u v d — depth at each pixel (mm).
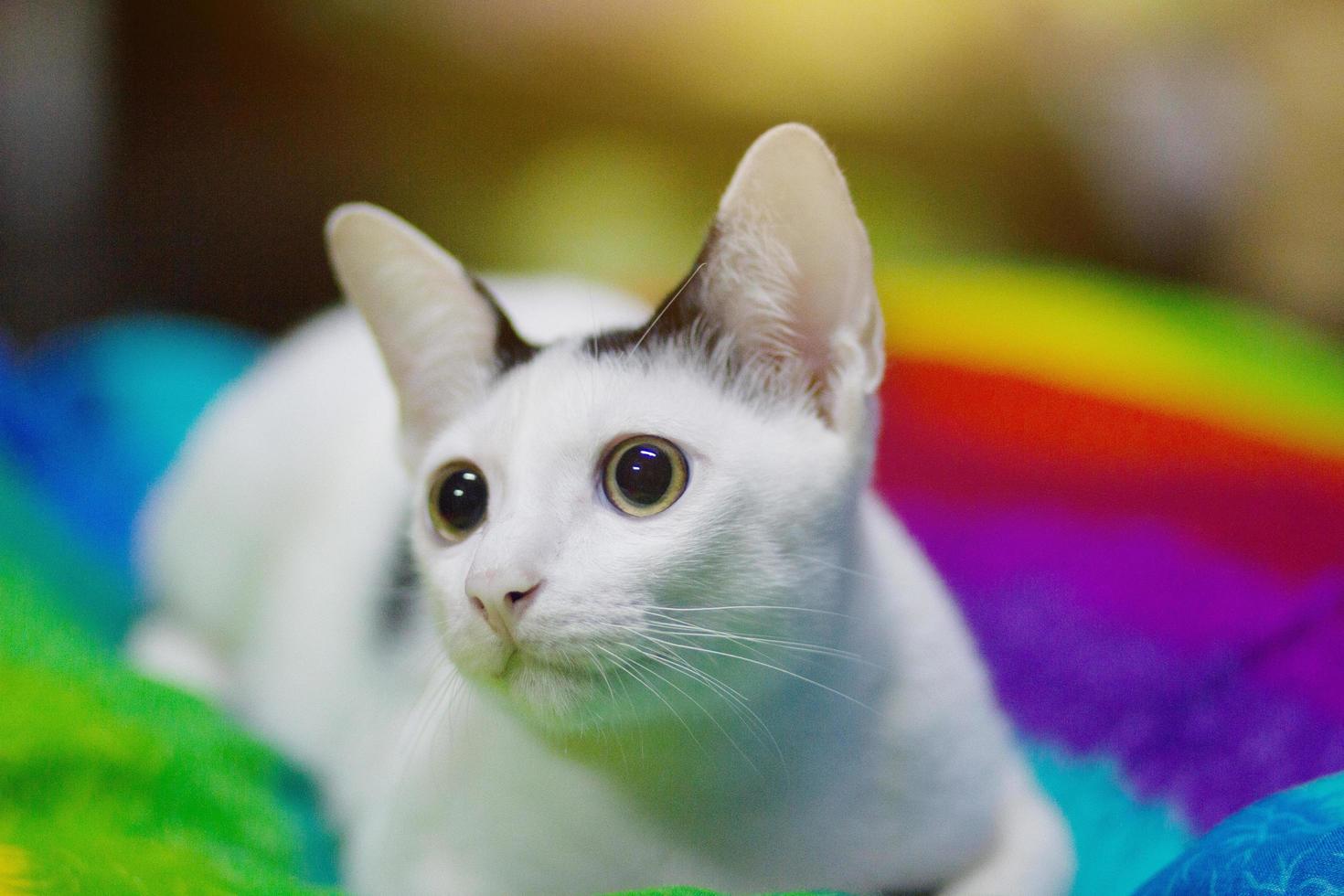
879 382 443
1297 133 1239
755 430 434
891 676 455
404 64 1249
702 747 439
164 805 496
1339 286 1247
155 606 704
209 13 1192
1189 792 542
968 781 468
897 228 1250
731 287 448
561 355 458
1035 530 713
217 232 1250
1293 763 541
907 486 775
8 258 1205
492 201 1291
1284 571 665
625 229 1253
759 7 1255
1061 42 1264
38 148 1191
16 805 477
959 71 1272
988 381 879
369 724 549
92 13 1174
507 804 459
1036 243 1325
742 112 1289
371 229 485
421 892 468
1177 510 731
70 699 517
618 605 412
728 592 422
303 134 1251
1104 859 528
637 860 458
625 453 426
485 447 446
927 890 473
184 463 716
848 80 1275
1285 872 403
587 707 421
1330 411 868
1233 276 1305
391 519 569
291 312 1267
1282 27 1236
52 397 899
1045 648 621
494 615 415
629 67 1275
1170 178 1296
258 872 470
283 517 647
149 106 1216
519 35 1251
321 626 592
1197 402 858
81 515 800
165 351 959
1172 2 1239
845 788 451
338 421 647
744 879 459
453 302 484
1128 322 977
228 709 628
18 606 598
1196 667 592
